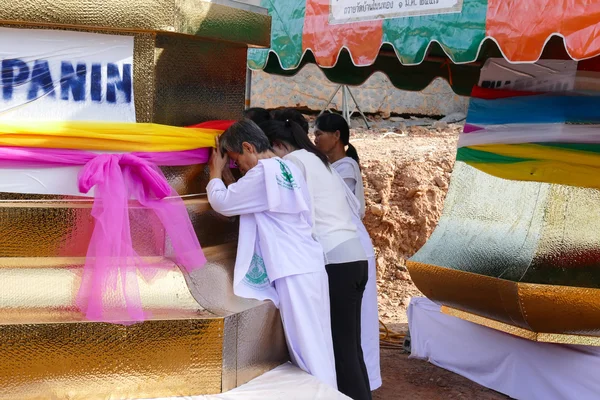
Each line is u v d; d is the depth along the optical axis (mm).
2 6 3418
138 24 3584
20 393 3277
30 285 3430
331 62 5566
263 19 4305
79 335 3322
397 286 8969
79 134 3566
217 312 3559
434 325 6051
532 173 5113
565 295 4672
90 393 3354
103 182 3516
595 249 4836
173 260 3711
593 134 4941
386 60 7355
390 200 9609
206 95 4102
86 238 3553
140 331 3395
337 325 4453
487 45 6020
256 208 3869
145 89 3715
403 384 5656
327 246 4391
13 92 3572
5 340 3244
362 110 14891
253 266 3926
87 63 3641
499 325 5273
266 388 3594
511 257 4918
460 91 7527
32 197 3580
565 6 3844
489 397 5391
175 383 3457
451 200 5754
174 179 3910
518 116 5316
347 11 5383
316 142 5480
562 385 4961
